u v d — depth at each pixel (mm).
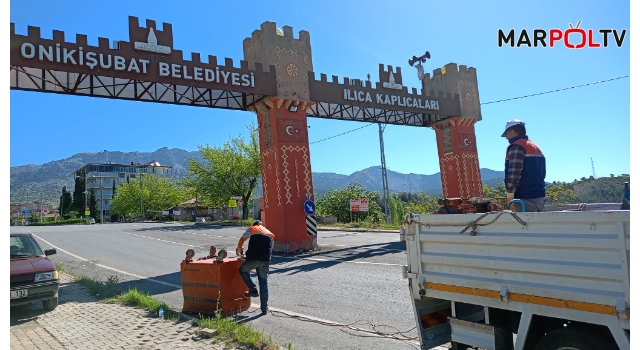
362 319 6656
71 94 13180
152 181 82438
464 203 5254
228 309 7230
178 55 13086
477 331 3949
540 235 3316
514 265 3486
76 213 99562
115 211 84250
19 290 7320
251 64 16297
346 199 36500
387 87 17969
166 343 5602
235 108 17109
